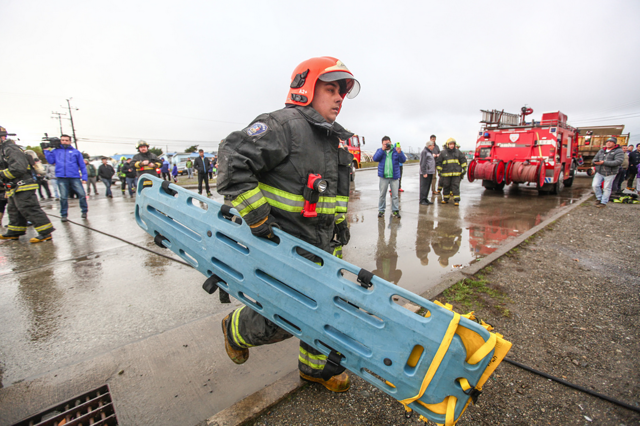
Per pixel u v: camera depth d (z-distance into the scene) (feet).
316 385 6.56
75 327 8.76
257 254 5.05
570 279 11.72
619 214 22.48
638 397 6.28
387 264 13.56
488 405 6.15
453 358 4.00
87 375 6.74
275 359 7.37
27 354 7.61
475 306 9.83
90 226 20.97
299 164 5.00
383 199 22.85
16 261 14.05
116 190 50.72
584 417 5.88
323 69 5.16
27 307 9.90
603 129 54.08
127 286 11.34
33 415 5.70
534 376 6.93
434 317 4.06
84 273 12.58
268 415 5.82
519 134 30.01
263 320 5.59
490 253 14.73
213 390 6.42
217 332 8.32
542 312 9.47
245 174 4.48
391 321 4.29
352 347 4.66
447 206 26.96
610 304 9.87
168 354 7.45
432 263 13.62
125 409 5.90
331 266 4.61
